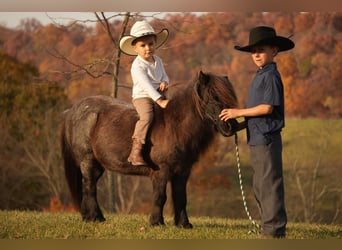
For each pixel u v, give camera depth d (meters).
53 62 24.22
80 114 8.13
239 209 27.66
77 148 8.12
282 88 6.43
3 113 25.98
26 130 25.91
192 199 27.97
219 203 27.81
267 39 6.37
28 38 26.92
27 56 26.45
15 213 10.17
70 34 23.84
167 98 7.54
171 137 7.15
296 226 8.73
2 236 7.08
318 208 27.72
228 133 6.68
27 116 25.84
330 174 28.19
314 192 28.00
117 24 21.69
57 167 25.70
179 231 7.12
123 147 7.55
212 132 7.25
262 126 6.36
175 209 7.45
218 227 7.99
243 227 8.19
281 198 6.43
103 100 8.17
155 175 7.30
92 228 7.54
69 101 25.36
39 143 25.91
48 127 25.59
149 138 7.22
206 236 6.91
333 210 27.50
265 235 6.48
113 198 15.19
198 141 7.21
